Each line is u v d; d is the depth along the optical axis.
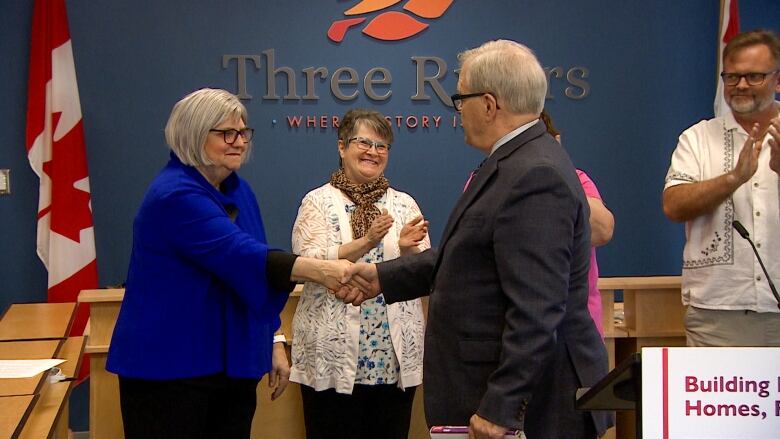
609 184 4.36
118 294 3.05
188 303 2.02
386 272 2.11
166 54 4.10
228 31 4.13
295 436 3.14
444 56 4.23
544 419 1.70
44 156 3.95
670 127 4.36
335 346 2.58
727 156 2.47
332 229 2.64
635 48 4.33
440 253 1.78
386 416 2.68
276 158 4.19
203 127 2.01
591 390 1.38
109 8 4.06
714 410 1.25
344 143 2.73
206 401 2.06
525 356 1.58
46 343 2.70
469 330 1.71
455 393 1.72
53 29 3.93
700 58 4.36
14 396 2.00
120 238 4.12
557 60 4.30
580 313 1.72
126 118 4.09
